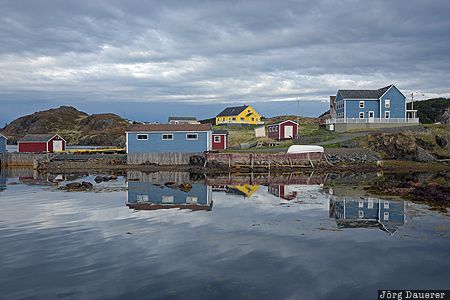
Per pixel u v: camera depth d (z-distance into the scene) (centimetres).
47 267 1182
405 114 6794
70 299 959
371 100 6781
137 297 966
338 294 978
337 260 1227
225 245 1397
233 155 4719
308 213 1973
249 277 1089
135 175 4181
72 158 5322
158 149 5094
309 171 4525
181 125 5316
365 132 5938
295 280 1066
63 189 3003
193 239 1479
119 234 1564
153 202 2361
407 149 5066
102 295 979
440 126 5612
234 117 10225
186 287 1023
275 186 3152
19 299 962
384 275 1101
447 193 2556
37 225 1742
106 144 11238
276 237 1501
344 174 4200
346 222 1761
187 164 4975
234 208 2134
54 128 15150
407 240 1449
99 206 2233
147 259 1247
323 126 7388
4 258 1269
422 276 1094
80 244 1425
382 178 3738
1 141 5684
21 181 3716
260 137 7275
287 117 12538
